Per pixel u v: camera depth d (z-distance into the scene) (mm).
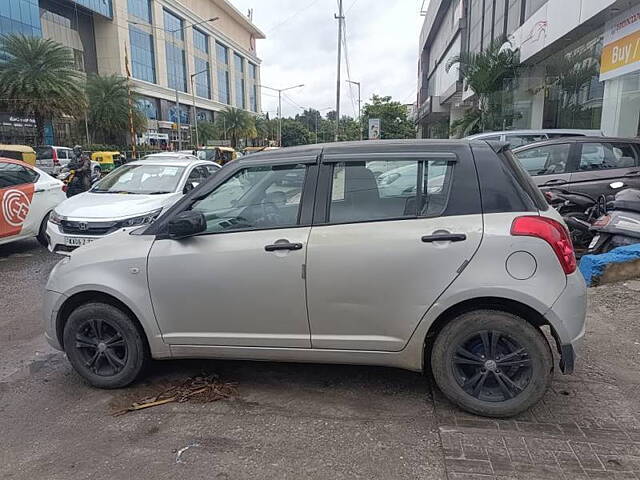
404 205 3299
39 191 9000
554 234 3074
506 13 24578
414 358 3291
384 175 3361
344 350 3371
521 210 3156
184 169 9367
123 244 3705
